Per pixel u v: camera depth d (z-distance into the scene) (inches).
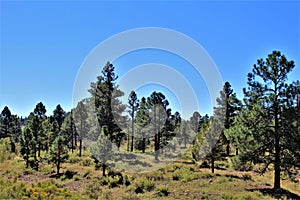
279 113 903.7
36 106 2763.3
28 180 1085.8
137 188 914.1
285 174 917.8
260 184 975.6
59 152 1285.7
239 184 961.5
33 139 1510.8
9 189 650.8
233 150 1985.7
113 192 895.7
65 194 732.0
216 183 984.3
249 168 964.6
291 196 800.3
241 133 936.9
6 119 3117.6
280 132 890.1
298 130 868.6
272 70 908.0
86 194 829.2
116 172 1130.7
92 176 1153.4
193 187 930.1
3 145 2015.3
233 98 977.5
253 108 931.3
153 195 839.7
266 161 941.2
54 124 2070.6
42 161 1584.6
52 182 1007.6
